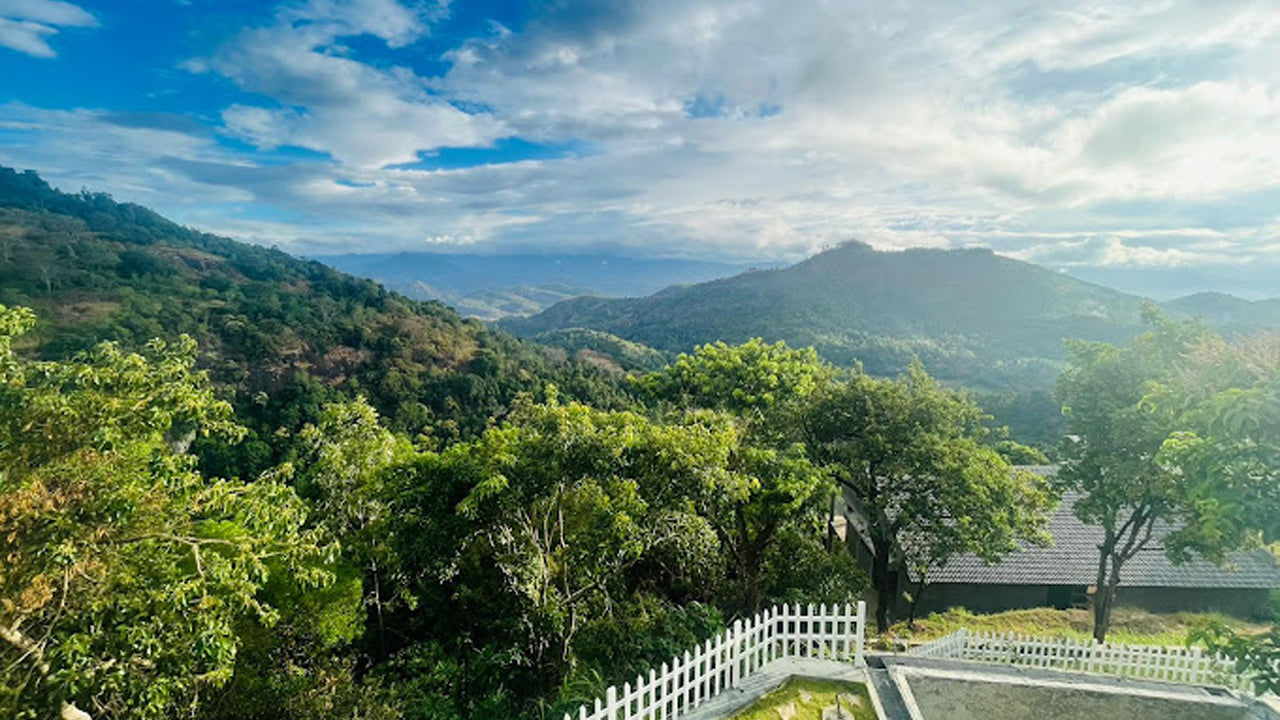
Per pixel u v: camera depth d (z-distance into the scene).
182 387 7.67
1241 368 8.60
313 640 10.48
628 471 10.80
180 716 8.45
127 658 7.44
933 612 20.62
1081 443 14.17
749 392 24.09
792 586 15.20
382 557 11.45
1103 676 10.20
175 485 7.59
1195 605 20.67
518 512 10.88
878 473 15.70
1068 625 19.47
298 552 8.33
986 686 9.50
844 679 10.03
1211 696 9.23
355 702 9.32
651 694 8.34
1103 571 15.15
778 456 14.14
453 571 11.66
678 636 11.09
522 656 11.20
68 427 6.88
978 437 16.69
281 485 8.23
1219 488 7.31
